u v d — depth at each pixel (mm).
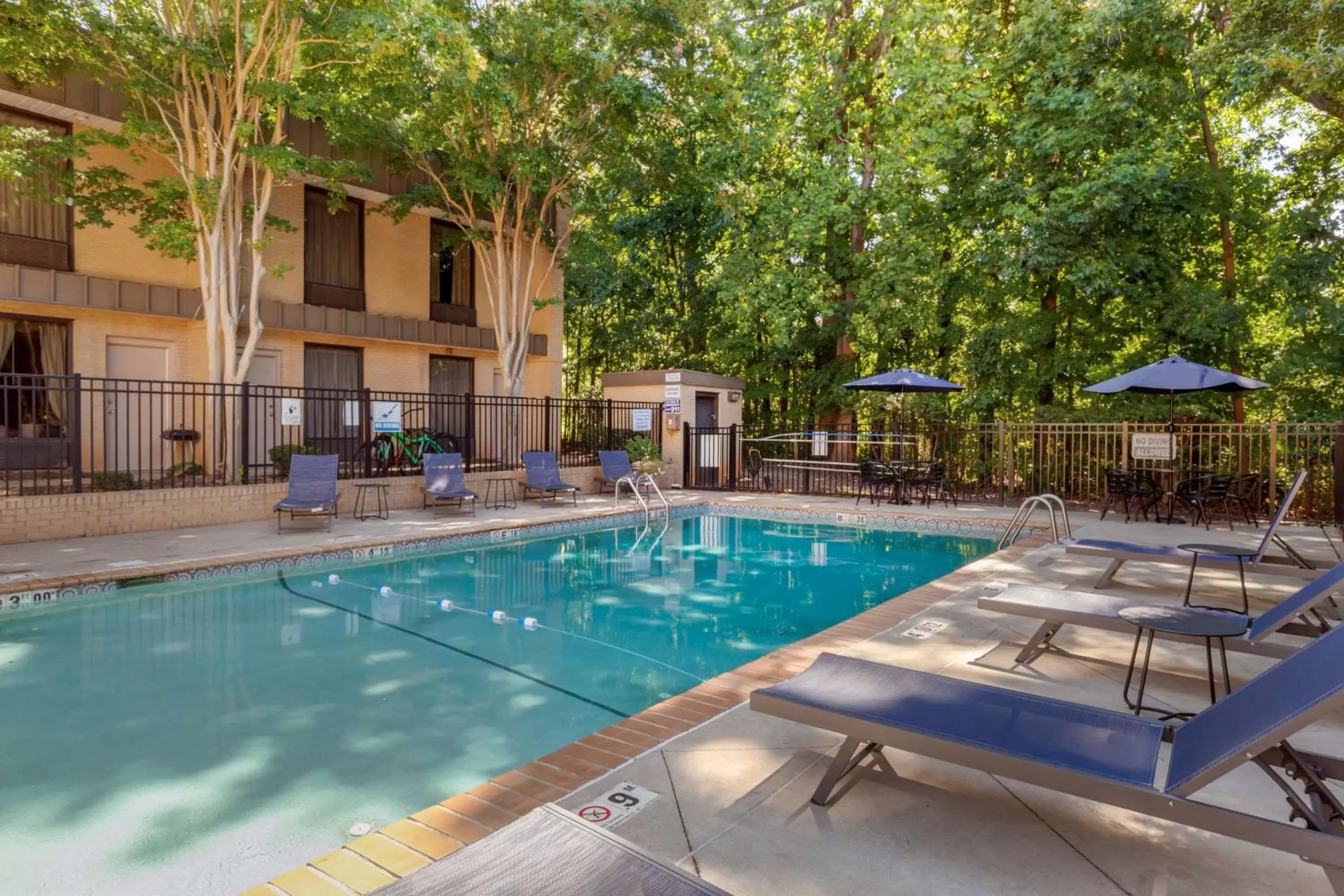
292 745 3848
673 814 2670
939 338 20438
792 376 23500
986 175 16750
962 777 2977
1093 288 14289
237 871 2699
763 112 17141
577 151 14688
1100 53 14383
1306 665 2205
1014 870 2342
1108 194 13844
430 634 5977
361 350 16531
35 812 3137
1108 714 2596
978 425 15273
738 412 19172
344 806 3205
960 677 4207
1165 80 14070
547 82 13648
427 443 15484
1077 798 2820
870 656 4586
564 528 11180
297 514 10531
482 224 16188
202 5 10734
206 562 7387
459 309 18578
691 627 6316
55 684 4727
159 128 10805
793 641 5941
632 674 5078
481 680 4914
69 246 12641
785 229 18266
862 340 19719
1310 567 5789
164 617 6293
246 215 12625
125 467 13281
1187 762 2191
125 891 2568
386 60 10828
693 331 25328
